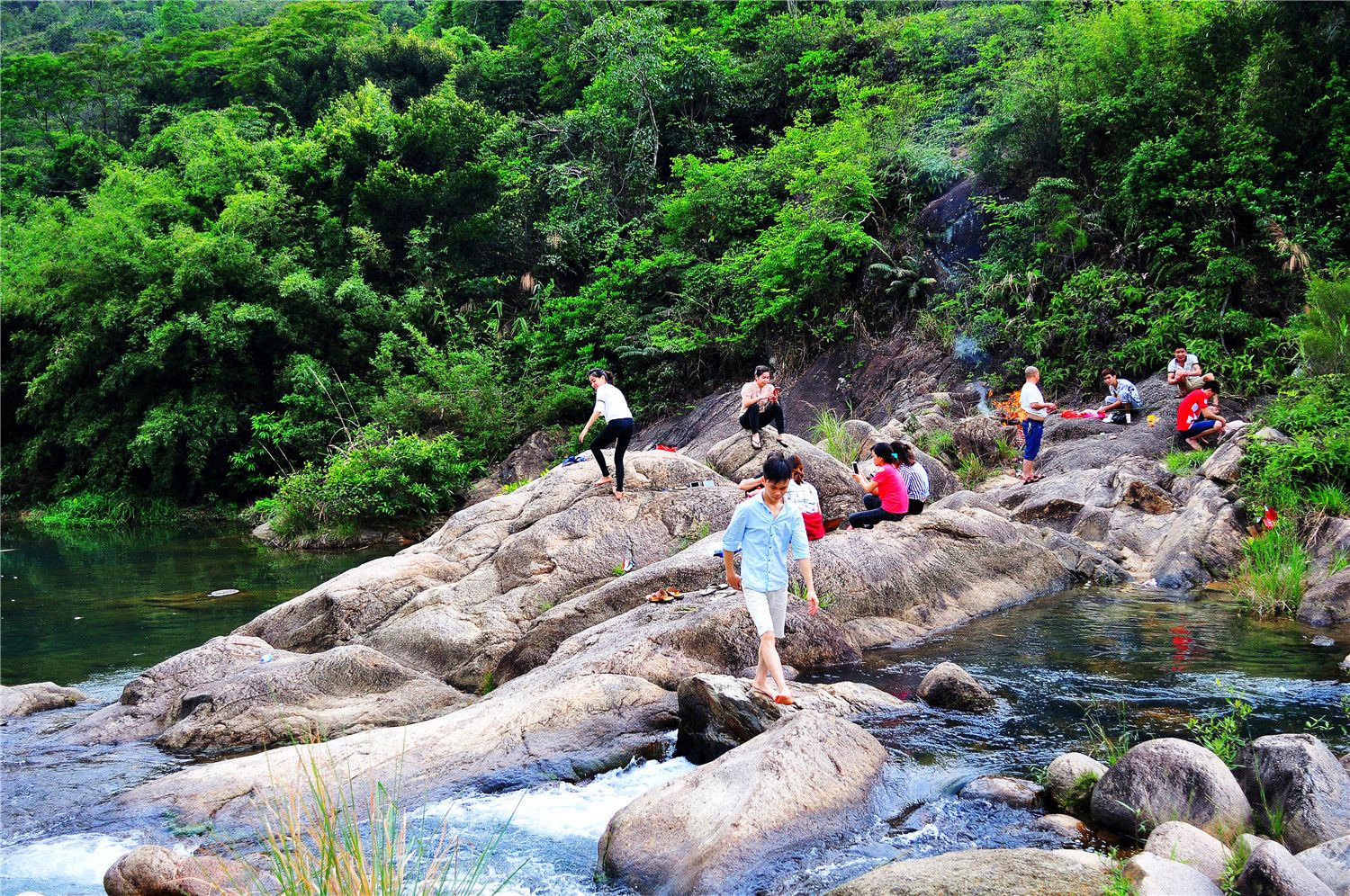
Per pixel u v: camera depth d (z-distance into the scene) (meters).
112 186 28.19
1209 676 7.02
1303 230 15.38
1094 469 12.91
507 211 27.20
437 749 6.23
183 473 24.98
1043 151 19.05
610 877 4.70
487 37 39.06
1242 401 14.28
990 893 3.81
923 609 9.13
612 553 9.94
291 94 35.41
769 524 6.31
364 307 25.41
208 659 8.38
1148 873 3.79
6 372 27.08
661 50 27.33
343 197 27.31
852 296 20.95
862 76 25.94
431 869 4.42
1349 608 8.52
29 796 6.24
